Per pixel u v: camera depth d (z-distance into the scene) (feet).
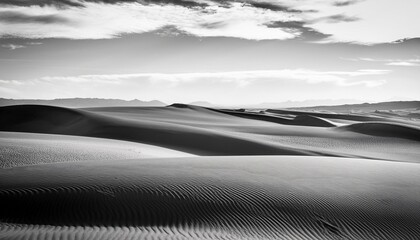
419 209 46.83
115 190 44.57
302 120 354.13
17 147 89.76
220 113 373.81
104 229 34.99
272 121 364.17
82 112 200.85
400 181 58.59
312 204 45.47
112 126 167.02
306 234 39.29
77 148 96.32
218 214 40.96
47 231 33.35
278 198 45.98
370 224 42.65
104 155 90.79
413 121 448.65
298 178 56.54
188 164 65.00
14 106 205.57
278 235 38.29
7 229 33.71
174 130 163.84
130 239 32.37
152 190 45.14
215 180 51.39
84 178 50.08
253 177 55.06
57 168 58.90
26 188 44.70
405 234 41.52
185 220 39.01
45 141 106.11
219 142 148.25
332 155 143.02
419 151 167.84
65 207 39.73
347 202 47.09
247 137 167.63
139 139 148.36
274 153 138.62
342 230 41.01
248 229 38.78
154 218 38.75
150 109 339.77
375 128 218.18
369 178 59.41
